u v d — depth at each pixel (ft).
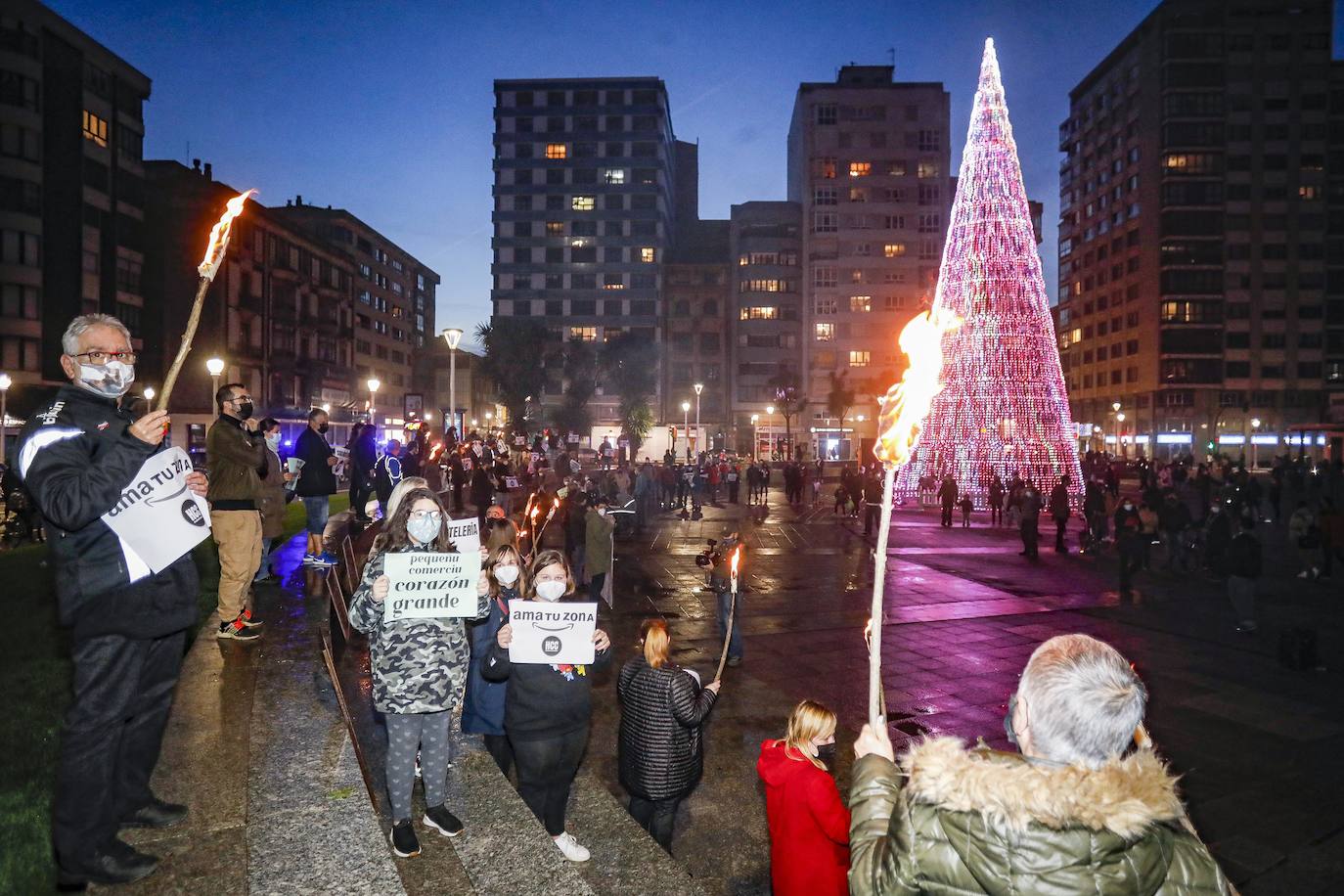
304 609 22.94
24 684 18.49
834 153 242.17
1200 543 53.93
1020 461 101.09
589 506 39.17
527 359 197.88
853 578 50.57
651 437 219.61
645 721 14.64
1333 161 222.48
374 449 42.42
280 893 9.50
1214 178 223.30
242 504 19.61
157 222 160.25
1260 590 47.80
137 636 9.14
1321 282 223.71
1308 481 119.44
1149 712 25.41
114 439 8.94
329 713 15.08
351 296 221.46
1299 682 28.73
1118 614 40.37
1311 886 15.65
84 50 146.00
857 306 240.73
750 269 248.32
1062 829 4.70
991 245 101.35
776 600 43.42
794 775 11.12
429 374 285.64
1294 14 221.46
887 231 240.53
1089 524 62.95
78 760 8.93
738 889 15.39
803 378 247.50
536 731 12.67
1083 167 274.98
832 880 10.81
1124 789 4.77
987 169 101.60
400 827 11.11
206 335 161.27
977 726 24.48
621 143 260.21
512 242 260.62
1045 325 102.22
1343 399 211.00
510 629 12.96
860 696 26.96
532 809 13.05
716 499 114.52
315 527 28.48
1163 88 225.56
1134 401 241.55
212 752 13.28
